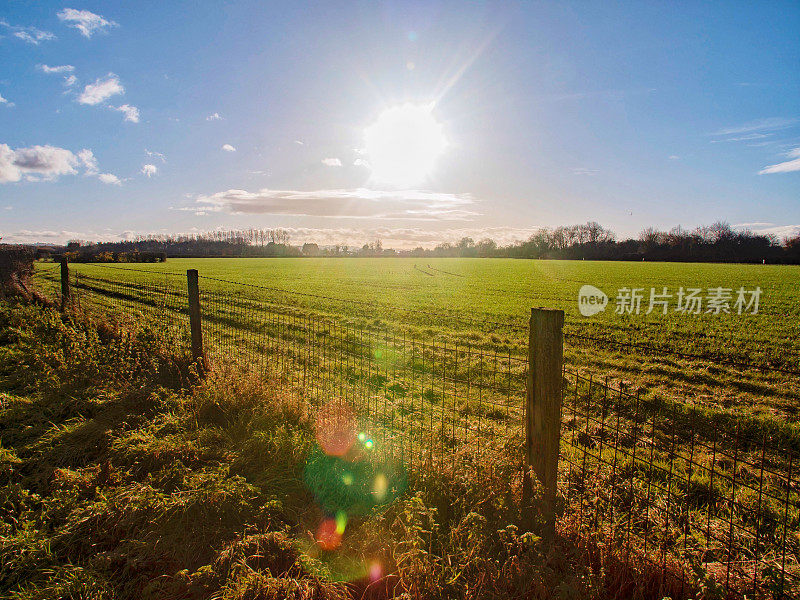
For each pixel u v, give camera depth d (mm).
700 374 10703
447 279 50531
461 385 9297
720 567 3326
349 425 5227
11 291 14695
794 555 3641
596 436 6664
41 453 4922
